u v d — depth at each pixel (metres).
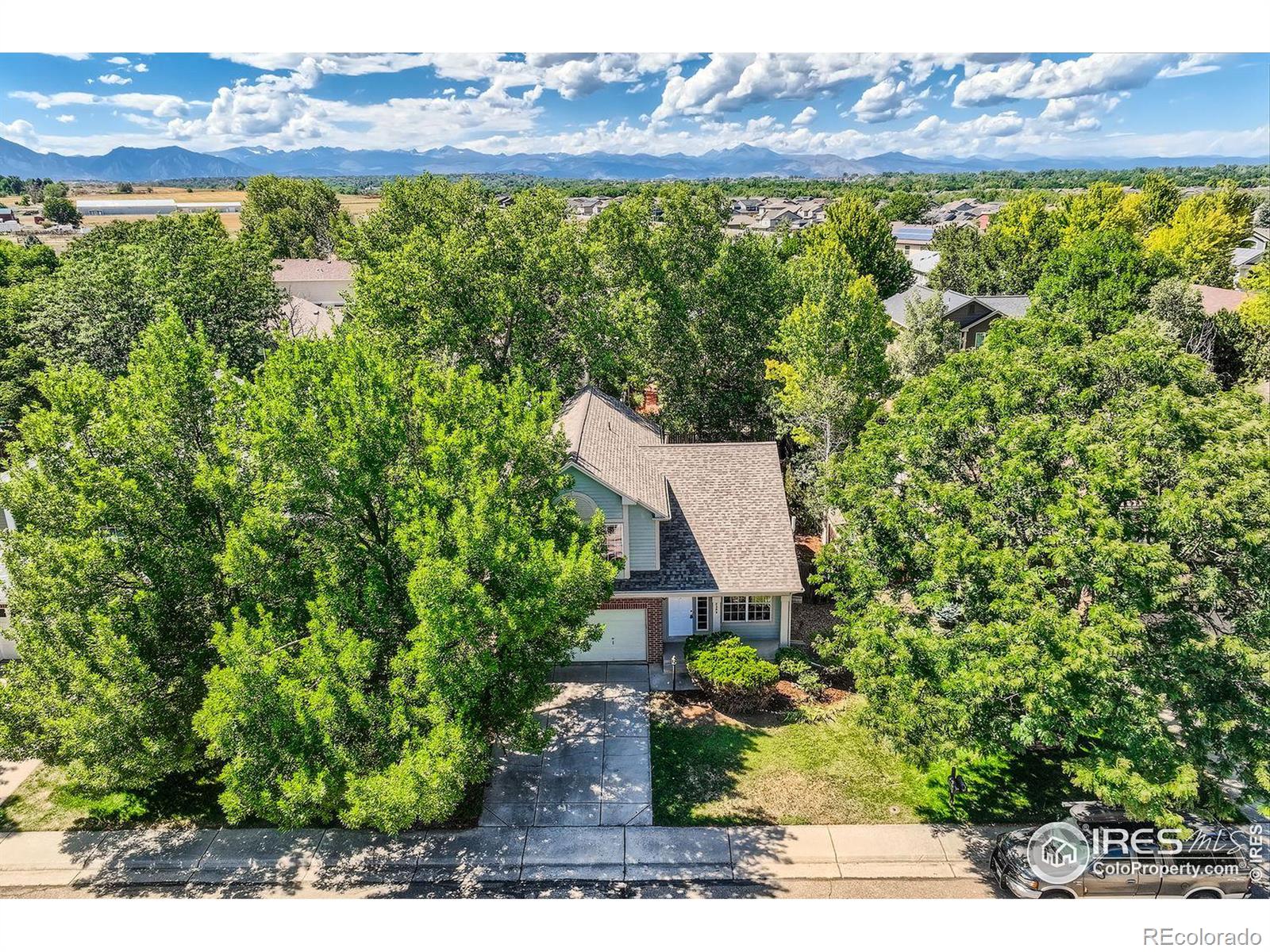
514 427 18.23
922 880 15.81
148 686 15.70
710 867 16.20
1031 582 14.41
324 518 17.44
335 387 16.92
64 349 33.94
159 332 18.27
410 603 16.77
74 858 16.75
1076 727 13.66
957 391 18.31
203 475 16.66
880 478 18.12
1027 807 17.73
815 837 16.98
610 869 16.20
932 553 16.41
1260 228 122.06
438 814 14.15
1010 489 15.62
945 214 166.75
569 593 16.03
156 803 18.39
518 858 16.52
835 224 67.50
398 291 31.00
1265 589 13.12
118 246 41.22
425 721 15.20
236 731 13.97
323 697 14.20
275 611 17.19
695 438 39.78
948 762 15.09
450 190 64.69
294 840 17.22
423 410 18.11
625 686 22.52
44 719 15.67
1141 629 13.26
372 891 15.78
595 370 32.78
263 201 106.38
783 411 31.97
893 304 61.47
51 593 15.77
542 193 50.97
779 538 24.08
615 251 39.62
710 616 24.03
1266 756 12.68
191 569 16.94
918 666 15.39
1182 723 13.51
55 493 16.88
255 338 35.97
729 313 38.19
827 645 18.84
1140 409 15.77
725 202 47.31
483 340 31.64
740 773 18.95
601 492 21.94
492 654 15.26
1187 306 41.31
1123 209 82.62
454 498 16.30
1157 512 13.89
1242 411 15.74
